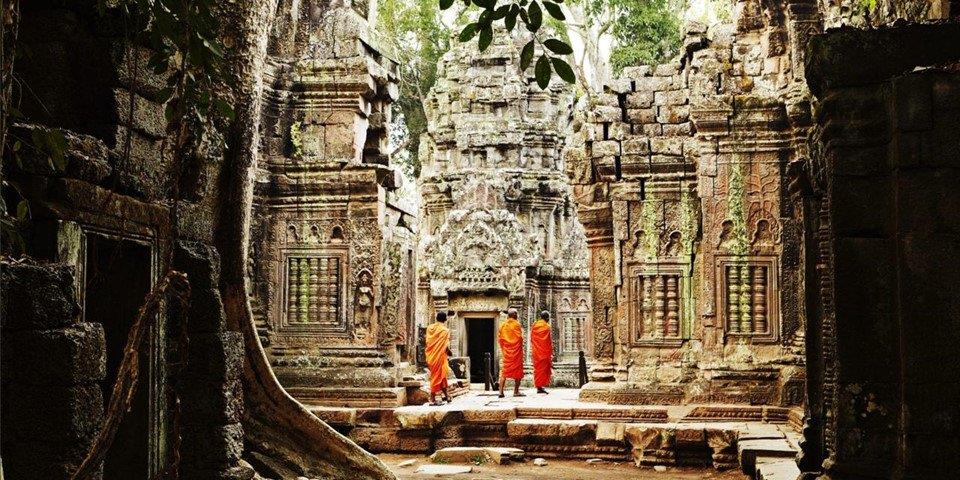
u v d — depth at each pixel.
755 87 16.91
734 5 17.44
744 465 12.53
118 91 7.23
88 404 5.70
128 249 7.35
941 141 5.82
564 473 14.48
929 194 5.80
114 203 6.84
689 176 17.72
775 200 16.81
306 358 17.67
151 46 7.48
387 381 17.45
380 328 17.86
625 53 28.31
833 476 5.92
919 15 9.01
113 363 7.29
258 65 10.76
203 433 7.91
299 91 18.19
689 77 17.41
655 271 17.73
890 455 5.83
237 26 10.53
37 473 5.51
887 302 5.90
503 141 31.22
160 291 4.63
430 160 34.25
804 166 9.00
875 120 6.02
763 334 16.75
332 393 17.31
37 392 5.53
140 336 4.49
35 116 7.15
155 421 7.30
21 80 6.73
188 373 7.92
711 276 16.98
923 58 6.03
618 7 28.88
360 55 18.17
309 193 17.97
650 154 17.83
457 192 31.14
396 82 19.77
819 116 6.30
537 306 30.97
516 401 18.73
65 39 7.23
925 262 5.78
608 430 15.89
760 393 16.50
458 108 31.95
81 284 6.38
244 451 10.53
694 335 17.50
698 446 15.08
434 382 18.03
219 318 8.01
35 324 5.52
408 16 34.62
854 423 5.89
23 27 7.21
